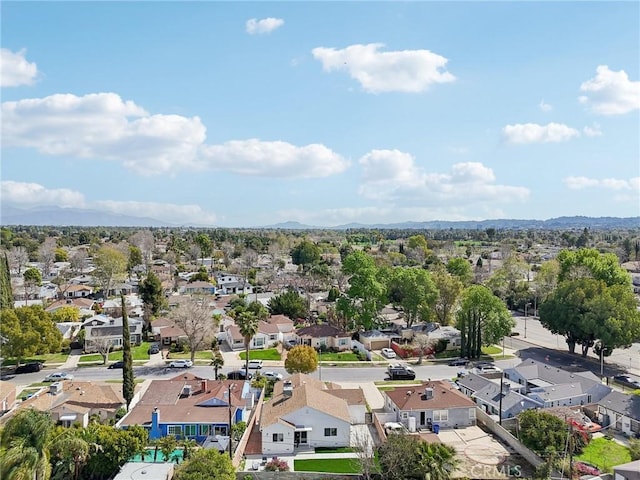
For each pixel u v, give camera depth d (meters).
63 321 111.62
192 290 150.88
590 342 89.75
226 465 44.25
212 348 97.19
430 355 95.38
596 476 47.12
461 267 151.38
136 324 102.81
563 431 52.84
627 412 58.69
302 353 77.19
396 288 114.25
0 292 98.69
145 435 49.47
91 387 65.62
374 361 90.56
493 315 93.44
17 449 32.59
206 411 57.47
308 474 46.59
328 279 165.25
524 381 72.06
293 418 54.72
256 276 179.00
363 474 46.66
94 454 45.78
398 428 56.84
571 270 114.88
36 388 74.81
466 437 57.34
